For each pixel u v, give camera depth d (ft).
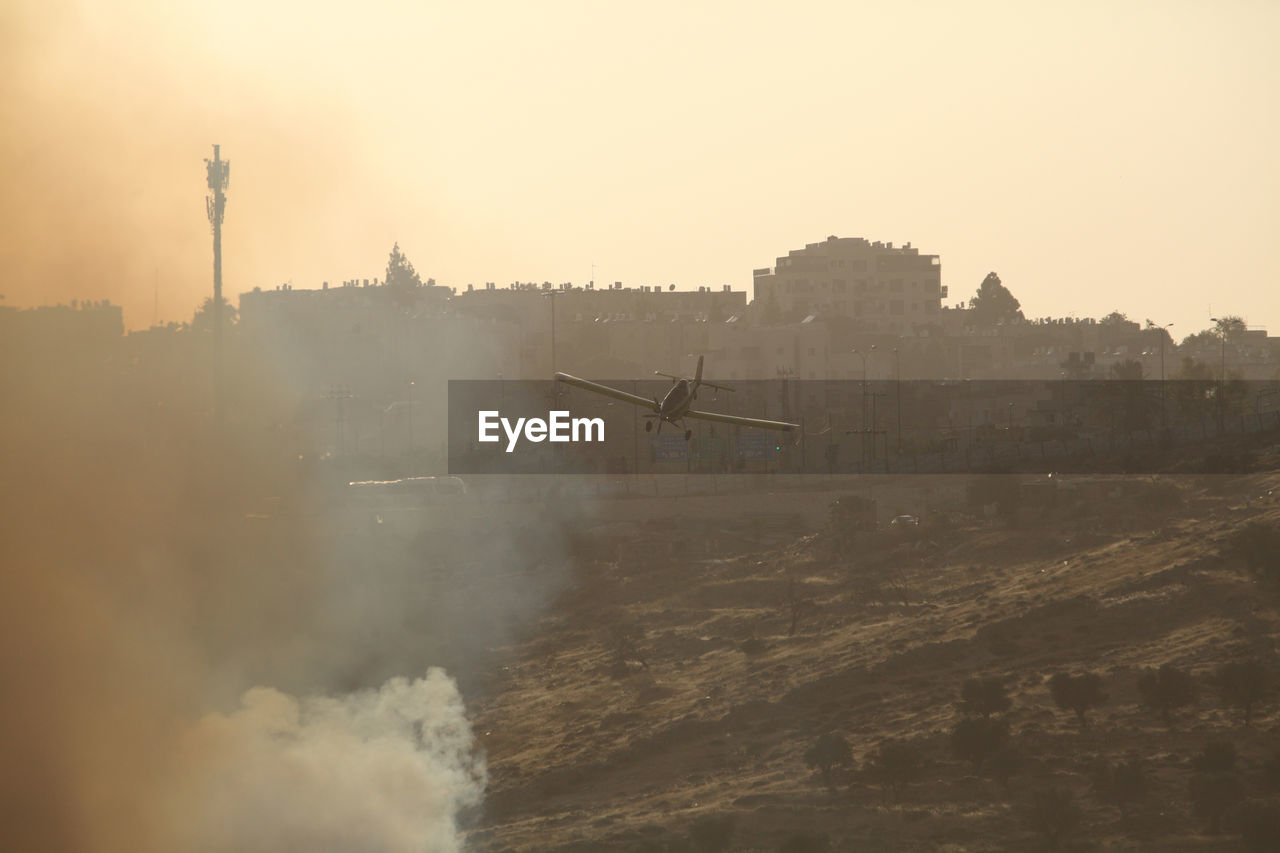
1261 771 311.68
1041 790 299.17
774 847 307.37
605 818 358.23
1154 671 376.48
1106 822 295.69
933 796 328.90
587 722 472.44
